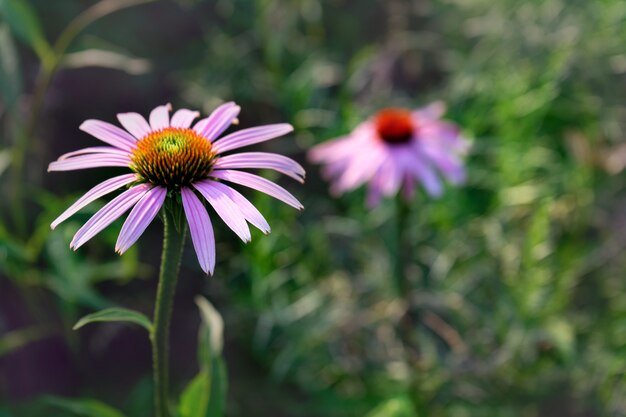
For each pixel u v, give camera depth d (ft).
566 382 2.99
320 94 3.28
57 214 2.69
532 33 3.25
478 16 3.41
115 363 3.06
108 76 3.16
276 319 2.89
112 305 2.65
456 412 2.93
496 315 2.95
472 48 3.48
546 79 3.18
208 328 2.37
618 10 3.25
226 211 1.96
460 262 3.04
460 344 2.85
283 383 3.05
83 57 2.75
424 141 2.95
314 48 3.43
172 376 3.08
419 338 2.89
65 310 2.75
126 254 2.73
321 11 3.54
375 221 3.04
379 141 2.95
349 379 2.96
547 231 2.95
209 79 3.24
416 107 3.31
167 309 2.18
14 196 2.79
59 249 2.65
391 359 2.92
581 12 3.25
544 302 2.93
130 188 2.05
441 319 3.02
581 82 3.23
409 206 2.87
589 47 3.22
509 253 3.03
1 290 2.89
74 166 2.09
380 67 3.36
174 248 2.16
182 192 2.03
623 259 3.10
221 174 2.09
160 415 2.23
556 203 3.04
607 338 2.99
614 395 2.94
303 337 2.90
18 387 2.93
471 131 3.13
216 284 3.03
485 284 3.02
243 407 3.02
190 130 2.15
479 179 3.12
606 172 3.03
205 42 3.33
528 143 3.13
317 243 3.04
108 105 3.18
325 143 3.15
